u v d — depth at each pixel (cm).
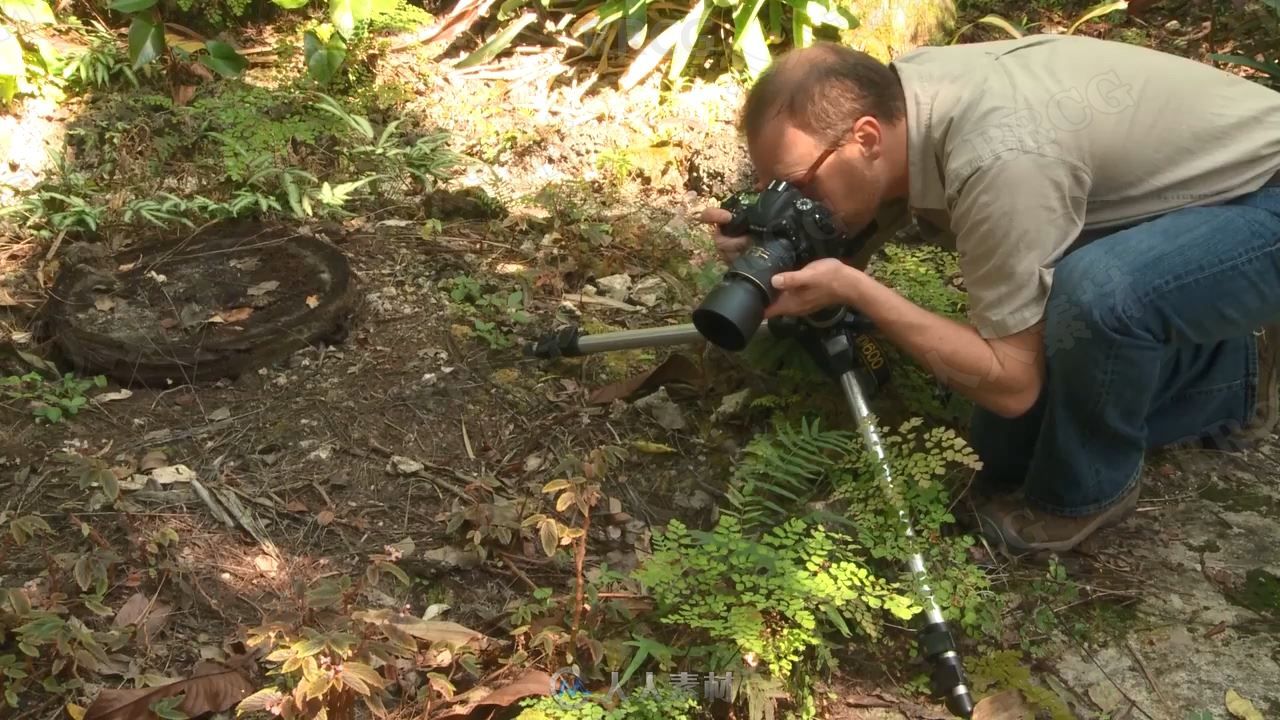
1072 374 207
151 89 369
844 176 211
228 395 259
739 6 383
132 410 252
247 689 187
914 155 209
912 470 215
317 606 185
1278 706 199
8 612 191
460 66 400
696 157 355
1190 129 206
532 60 402
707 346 275
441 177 342
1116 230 212
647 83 390
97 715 177
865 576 199
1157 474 255
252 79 383
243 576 214
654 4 407
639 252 322
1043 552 229
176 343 260
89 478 210
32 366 262
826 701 199
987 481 244
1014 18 439
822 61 207
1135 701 200
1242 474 255
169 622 204
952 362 202
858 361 242
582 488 204
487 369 272
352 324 281
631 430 258
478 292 295
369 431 251
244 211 312
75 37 382
